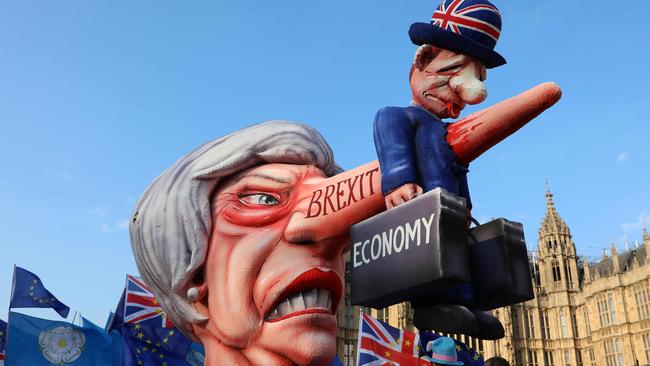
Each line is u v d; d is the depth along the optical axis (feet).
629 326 187.01
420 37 15.10
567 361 199.00
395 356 36.86
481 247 12.82
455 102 15.67
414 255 11.60
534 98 13.98
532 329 203.62
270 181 22.13
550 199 226.17
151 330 36.37
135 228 23.07
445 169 14.76
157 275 22.33
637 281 188.14
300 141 23.22
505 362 22.36
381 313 152.46
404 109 15.88
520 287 12.23
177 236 21.91
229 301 20.77
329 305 21.68
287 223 21.30
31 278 37.68
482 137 14.64
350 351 141.28
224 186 22.85
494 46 14.98
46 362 35.14
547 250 215.92
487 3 14.74
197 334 22.58
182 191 22.35
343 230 20.18
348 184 19.74
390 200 14.34
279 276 20.63
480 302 12.82
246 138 22.95
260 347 20.66
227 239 21.74
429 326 12.82
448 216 11.43
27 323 35.53
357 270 13.06
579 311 206.49
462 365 18.48
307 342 19.99
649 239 187.73
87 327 37.29
